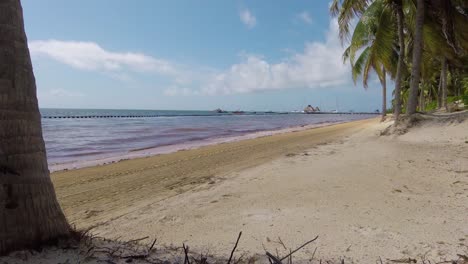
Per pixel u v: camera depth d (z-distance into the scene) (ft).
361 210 15.11
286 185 20.84
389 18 57.67
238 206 16.83
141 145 63.05
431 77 130.21
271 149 45.34
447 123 44.27
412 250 10.64
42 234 9.38
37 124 9.73
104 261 9.39
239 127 131.03
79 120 204.33
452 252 10.32
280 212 15.40
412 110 48.65
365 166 25.90
